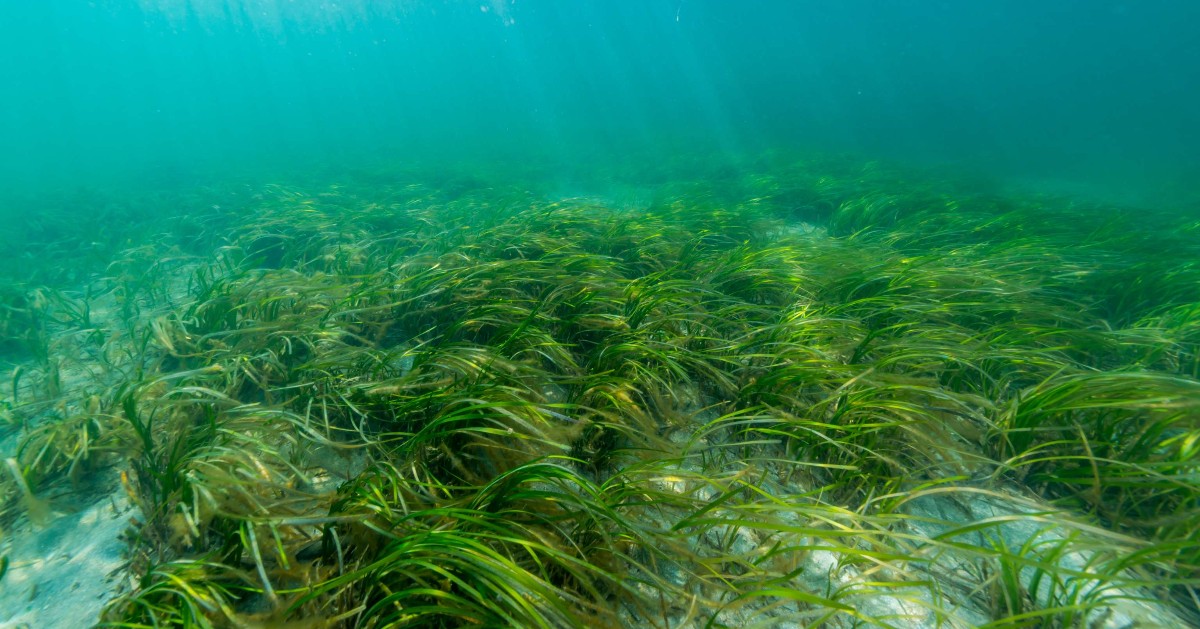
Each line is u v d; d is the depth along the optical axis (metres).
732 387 2.91
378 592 1.67
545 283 4.15
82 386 3.58
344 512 1.90
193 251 7.49
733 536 2.01
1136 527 2.12
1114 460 2.20
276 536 1.75
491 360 2.75
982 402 2.52
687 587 1.93
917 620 1.85
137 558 2.07
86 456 2.52
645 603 1.83
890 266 4.42
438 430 2.37
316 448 2.64
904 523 2.25
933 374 3.03
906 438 2.49
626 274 5.00
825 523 2.20
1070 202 9.22
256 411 2.62
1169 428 2.36
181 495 2.02
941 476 2.46
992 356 2.89
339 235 6.59
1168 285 4.31
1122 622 1.80
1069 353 3.42
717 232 6.46
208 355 3.42
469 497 1.95
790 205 9.20
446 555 1.58
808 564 2.06
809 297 4.05
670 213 7.46
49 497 2.44
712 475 2.36
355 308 3.89
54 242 7.77
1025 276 4.53
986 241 6.19
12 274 6.33
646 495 2.03
